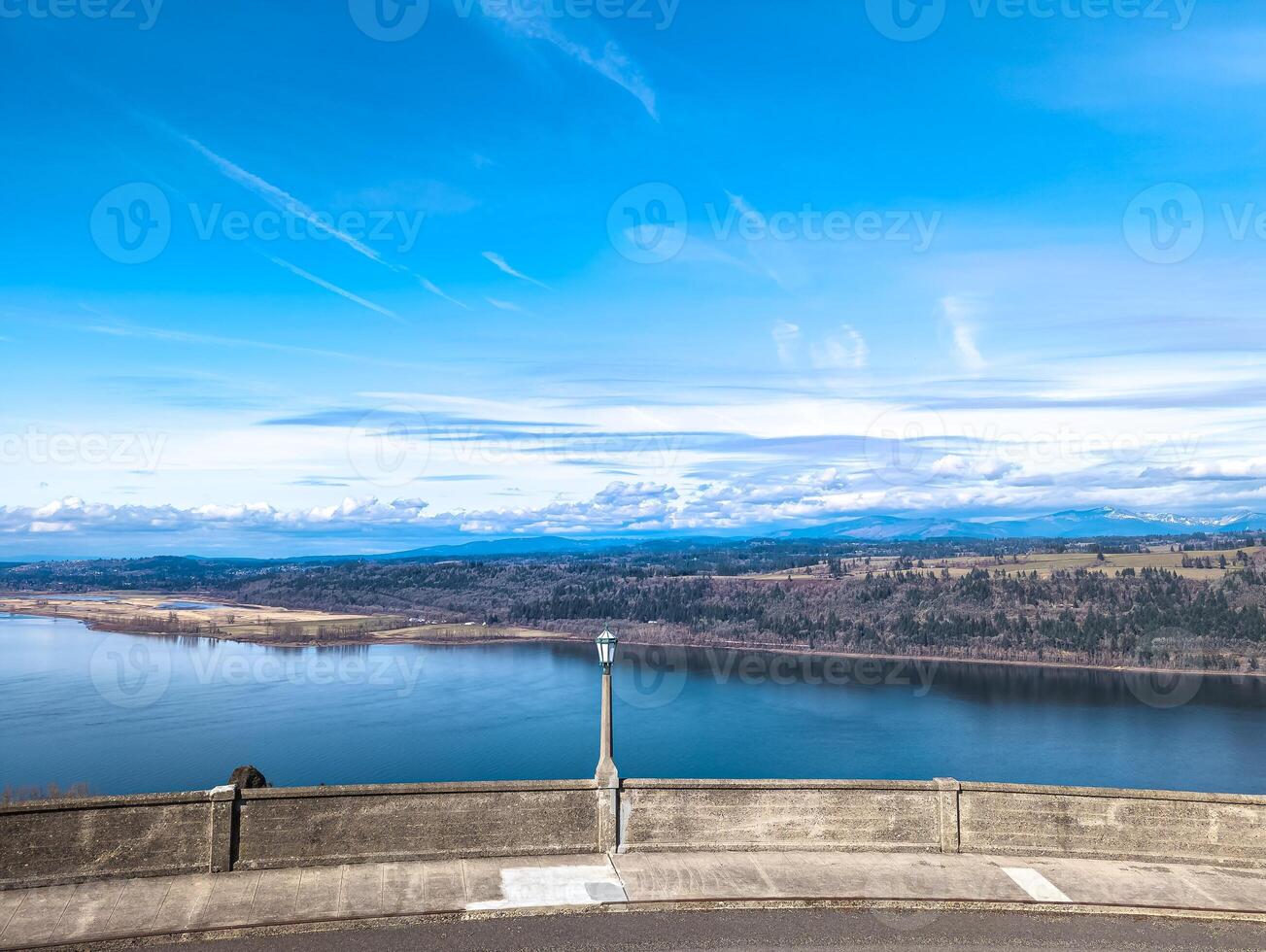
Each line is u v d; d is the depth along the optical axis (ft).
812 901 33.19
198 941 29.58
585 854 36.88
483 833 36.37
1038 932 31.55
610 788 37.19
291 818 34.81
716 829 37.60
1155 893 34.35
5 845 32.14
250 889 32.83
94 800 33.17
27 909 30.83
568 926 31.19
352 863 35.17
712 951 29.60
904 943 30.40
